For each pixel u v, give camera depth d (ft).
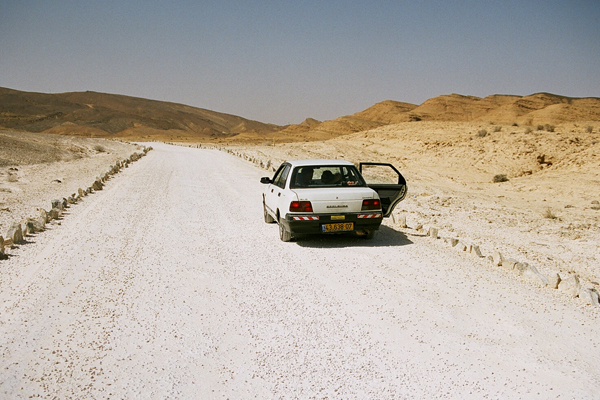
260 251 26.58
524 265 22.16
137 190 53.67
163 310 17.83
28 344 15.08
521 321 16.67
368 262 24.13
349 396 12.10
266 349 14.65
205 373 13.30
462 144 141.18
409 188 71.00
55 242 28.43
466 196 67.15
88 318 17.11
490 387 12.51
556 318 16.98
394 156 144.25
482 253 27.76
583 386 12.56
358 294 19.39
